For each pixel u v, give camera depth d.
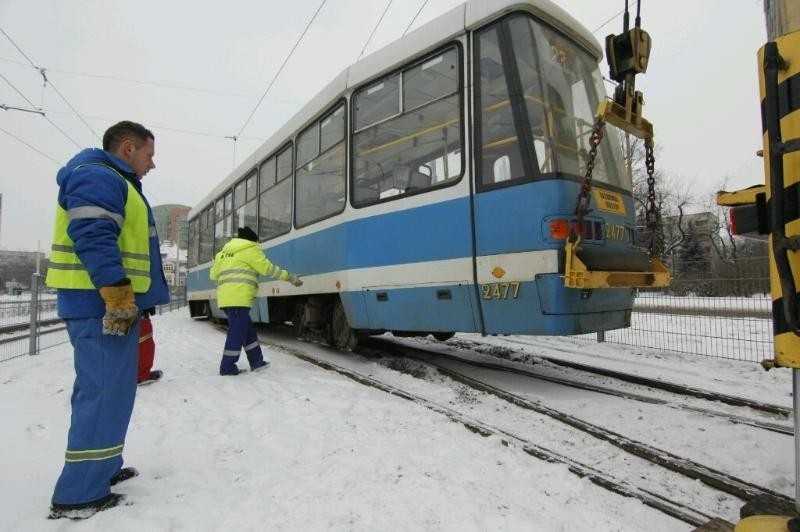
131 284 2.38
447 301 4.79
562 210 4.11
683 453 3.21
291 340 8.95
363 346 7.38
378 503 2.45
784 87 1.67
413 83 5.26
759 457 3.11
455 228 4.71
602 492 2.62
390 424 3.66
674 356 6.62
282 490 2.60
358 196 5.85
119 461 2.51
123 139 2.73
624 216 4.90
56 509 2.33
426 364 5.72
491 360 6.39
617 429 3.65
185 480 2.74
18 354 8.55
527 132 4.24
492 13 4.52
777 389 4.87
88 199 2.29
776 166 1.60
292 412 3.99
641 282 4.53
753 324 7.11
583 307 4.20
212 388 4.84
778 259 1.59
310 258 6.81
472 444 3.26
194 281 14.52
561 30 4.81
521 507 2.44
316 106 6.80
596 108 5.13
